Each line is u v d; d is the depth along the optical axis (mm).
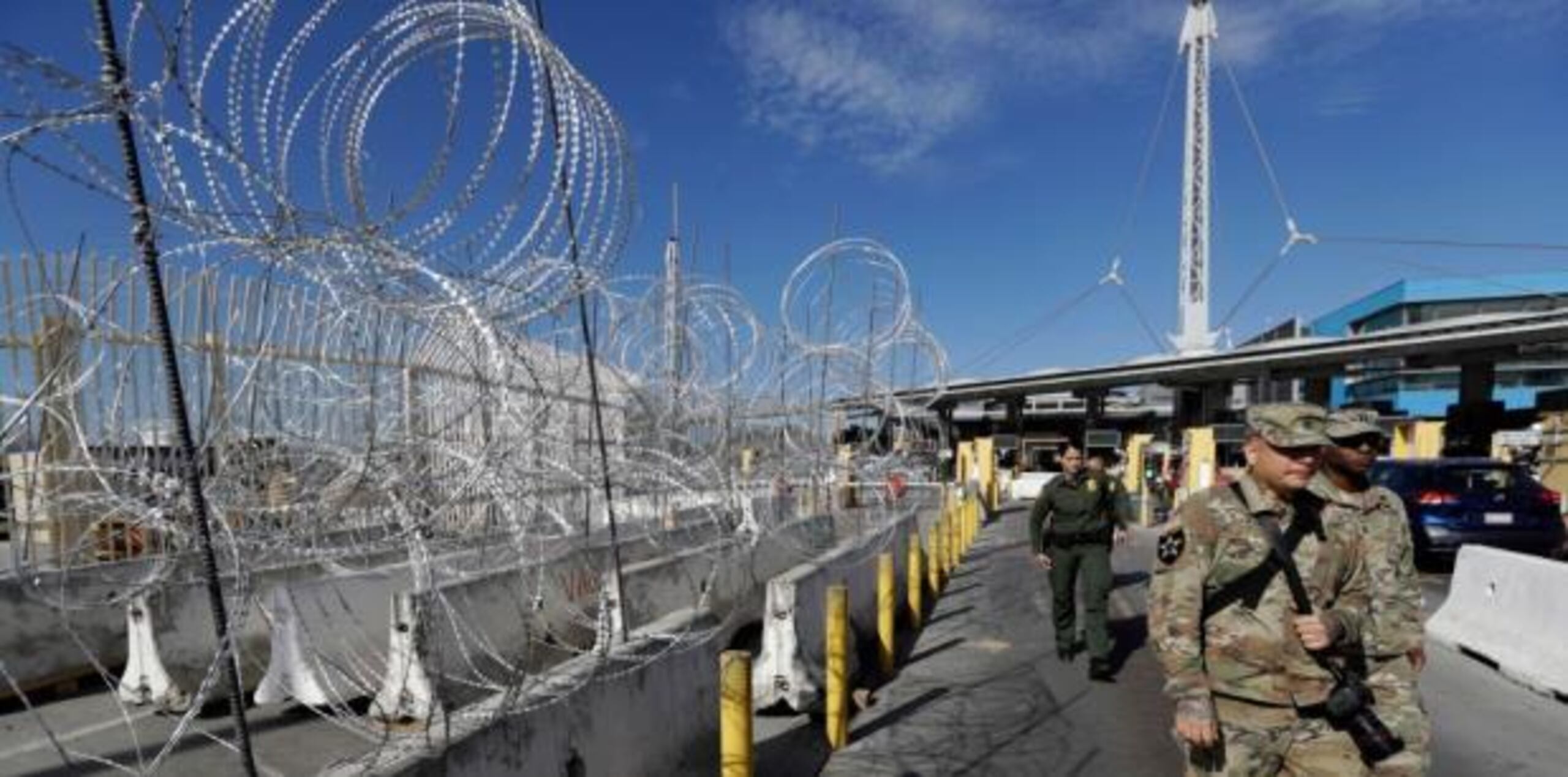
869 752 5391
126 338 5031
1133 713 6133
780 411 9633
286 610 5105
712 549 7352
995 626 9172
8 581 5312
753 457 9375
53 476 5117
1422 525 12422
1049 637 8578
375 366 3740
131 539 5250
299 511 4195
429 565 3844
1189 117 72812
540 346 4719
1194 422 60562
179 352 5043
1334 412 3248
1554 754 5387
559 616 5883
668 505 7496
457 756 2900
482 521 5004
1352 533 3059
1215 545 3051
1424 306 63500
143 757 4539
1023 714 6105
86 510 5145
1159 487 27078
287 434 4285
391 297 3236
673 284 7840
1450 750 5449
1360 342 43594
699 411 8070
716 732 5023
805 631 6238
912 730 5777
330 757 4434
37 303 5059
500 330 3646
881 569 7305
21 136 2113
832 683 5441
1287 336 80688
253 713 5246
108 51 2203
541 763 3350
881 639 7258
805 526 9648
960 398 62562
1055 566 7539
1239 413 55594
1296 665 2973
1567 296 59625
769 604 6004
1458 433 27688
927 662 7609
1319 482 3146
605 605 4434
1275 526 3025
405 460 4230
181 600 5445
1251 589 3014
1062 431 73750
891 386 10664
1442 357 44312
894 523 10234
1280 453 2998
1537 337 38125
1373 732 2928
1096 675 7004
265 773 4270
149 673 5285
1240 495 3086
